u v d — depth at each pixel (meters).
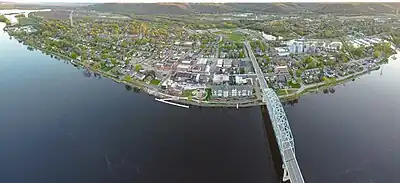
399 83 167.12
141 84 166.25
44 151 105.00
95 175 93.88
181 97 149.12
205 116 130.75
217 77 170.88
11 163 98.75
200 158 102.38
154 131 118.06
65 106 139.25
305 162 98.56
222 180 92.50
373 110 133.62
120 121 125.56
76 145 108.50
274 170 96.88
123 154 103.69
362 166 96.81
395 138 111.12
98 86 165.00
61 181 91.06
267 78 169.62
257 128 121.06
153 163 99.56
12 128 119.06
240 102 143.25
